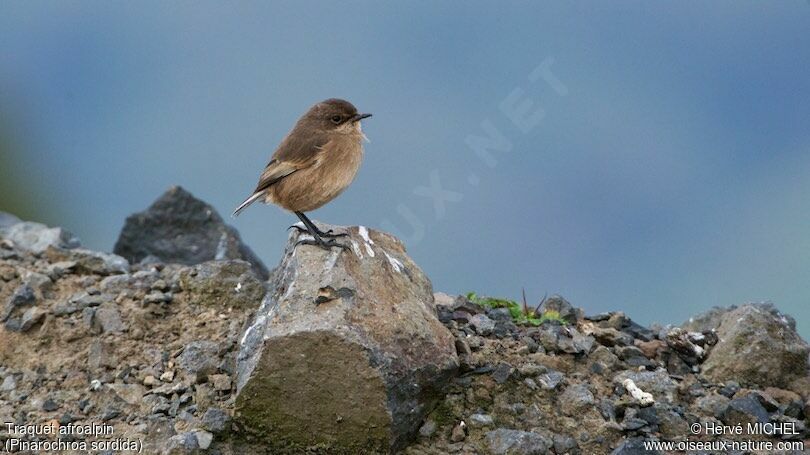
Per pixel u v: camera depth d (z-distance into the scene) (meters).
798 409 12.80
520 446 11.71
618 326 14.83
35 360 13.88
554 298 15.12
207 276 15.20
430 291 13.38
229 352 13.39
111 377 13.38
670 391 12.89
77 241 18.89
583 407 12.44
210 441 11.64
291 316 11.49
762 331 13.41
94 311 14.62
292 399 11.45
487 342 13.41
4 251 17.62
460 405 12.30
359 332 11.30
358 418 11.37
